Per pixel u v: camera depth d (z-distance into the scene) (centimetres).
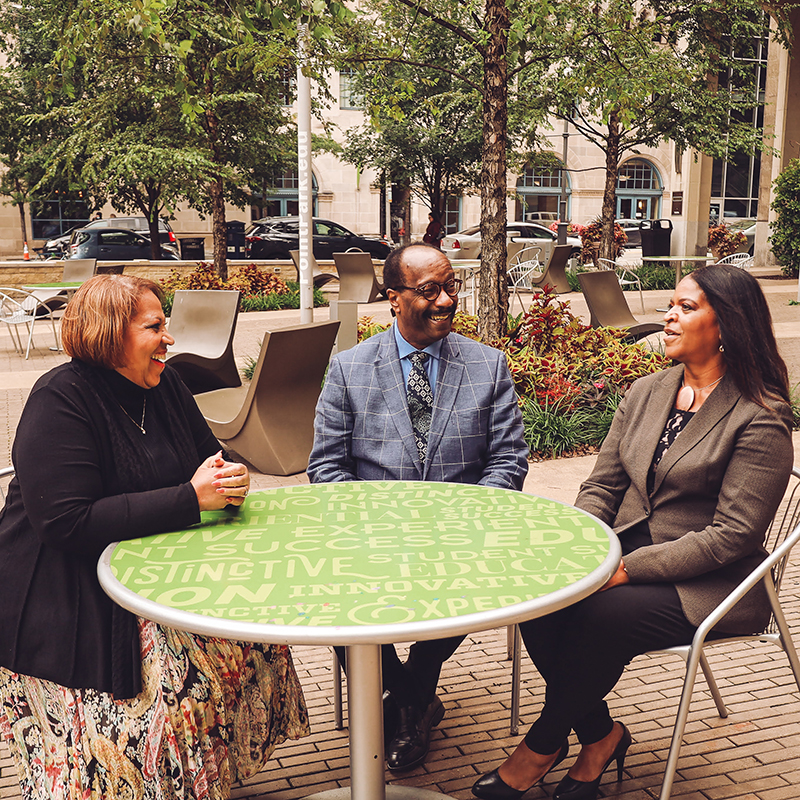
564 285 1377
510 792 248
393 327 294
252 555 203
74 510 206
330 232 2600
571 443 651
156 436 233
